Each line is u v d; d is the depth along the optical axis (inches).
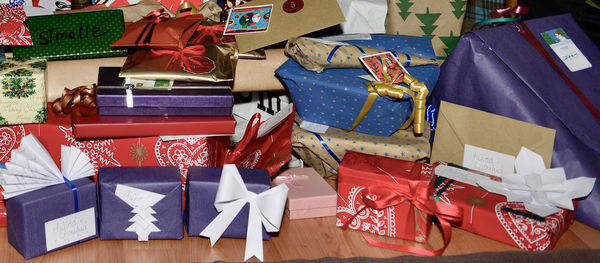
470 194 48.8
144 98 44.8
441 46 61.3
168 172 45.3
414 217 46.6
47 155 43.3
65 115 46.9
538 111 51.9
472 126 53.1
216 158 51.3
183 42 49.7
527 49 55.3
